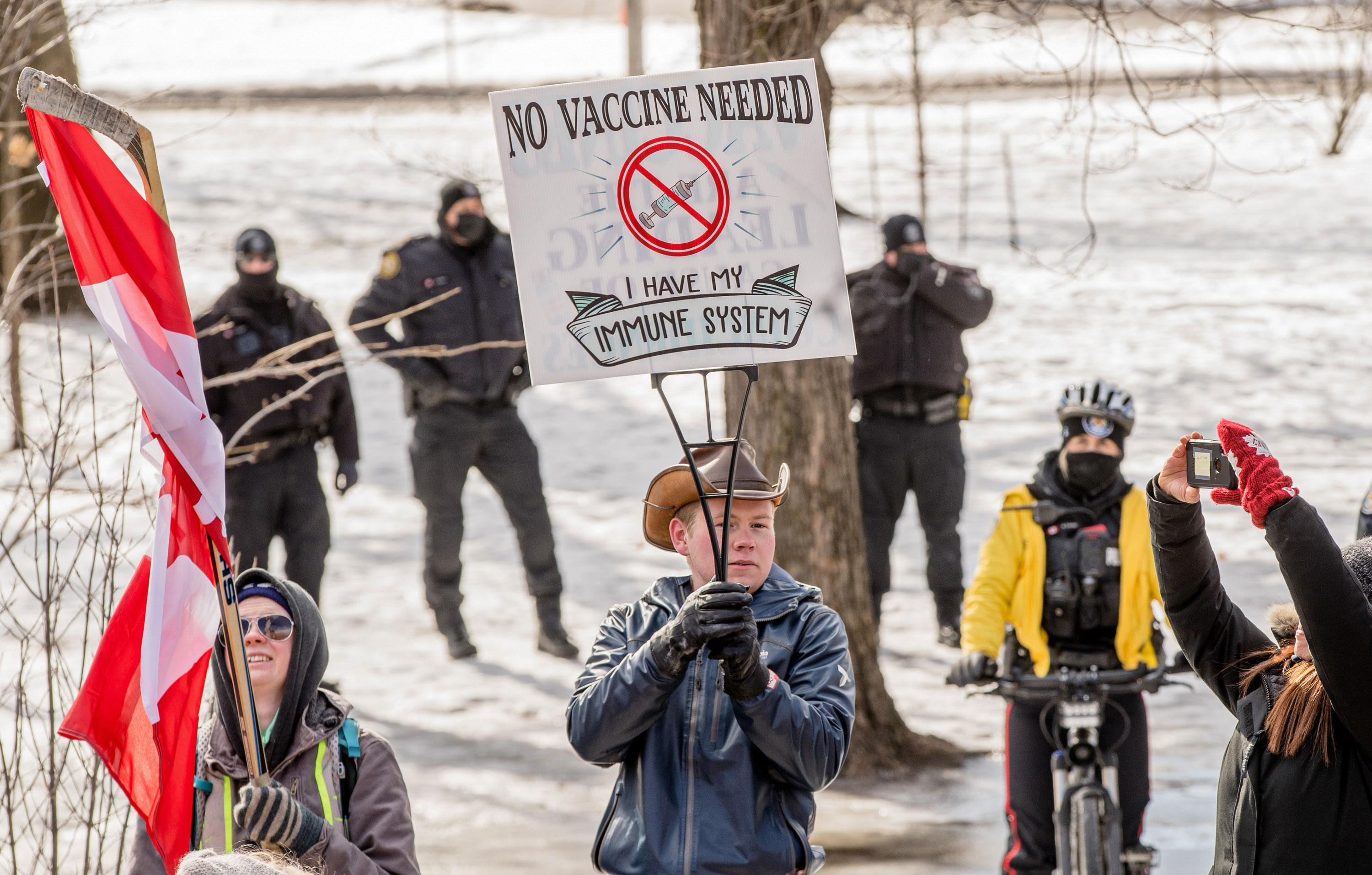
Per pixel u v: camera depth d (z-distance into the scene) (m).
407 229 46.69
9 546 8.30
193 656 6.11
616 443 28.17
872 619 14.37
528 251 6.27
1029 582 10.20
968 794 13.30
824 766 6.14
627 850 6.30
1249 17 11.12
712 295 6.31
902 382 16.92
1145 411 28.72
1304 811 5.38
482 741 14.77
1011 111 63.19
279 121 67.25
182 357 6.26
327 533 15.78
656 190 6.30
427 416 17.03
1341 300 37.72
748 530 6.56
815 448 14.12
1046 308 37.47
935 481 17.22
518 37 101.00
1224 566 19.72
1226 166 54.16
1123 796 10.23
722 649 5.89
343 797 6.36
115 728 6.24
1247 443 5.37
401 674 16.86
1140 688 9.82
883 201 49.78
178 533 6.12
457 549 17.38
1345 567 5.18
